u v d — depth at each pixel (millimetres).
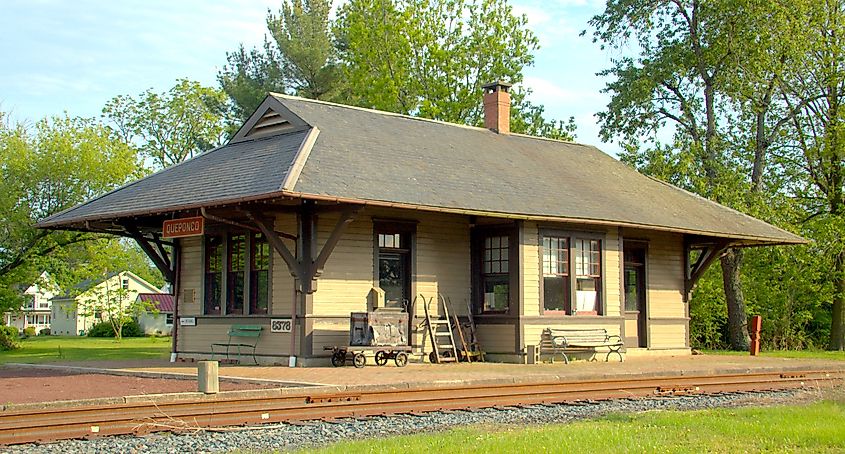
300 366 17375
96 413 10594
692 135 31922
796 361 21375
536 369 17312
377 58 40250
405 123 21953
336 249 18156
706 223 22953
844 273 31156
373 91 39625
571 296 20469
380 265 19062
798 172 32906
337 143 18406
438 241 19969
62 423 10078
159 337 54094
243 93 45312
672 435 9656
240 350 18906
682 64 31266
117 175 33000
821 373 19172
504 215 18156
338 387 12508
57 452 9102
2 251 31438
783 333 34562
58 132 32469
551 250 20297
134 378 15664
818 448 8984
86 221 19109
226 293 19531
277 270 18391
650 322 23391
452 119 39781
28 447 9359
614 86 32875
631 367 18281
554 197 20375
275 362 18062
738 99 30203
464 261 20453
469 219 20578
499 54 40438
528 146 24250
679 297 24328
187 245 20672
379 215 18891
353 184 16469
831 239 30484
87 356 24484
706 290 33062
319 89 46219
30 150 31969
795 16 29328
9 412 10172
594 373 15805
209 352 19703
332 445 9234
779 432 9828
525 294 19531
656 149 31641
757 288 33875
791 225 30656
